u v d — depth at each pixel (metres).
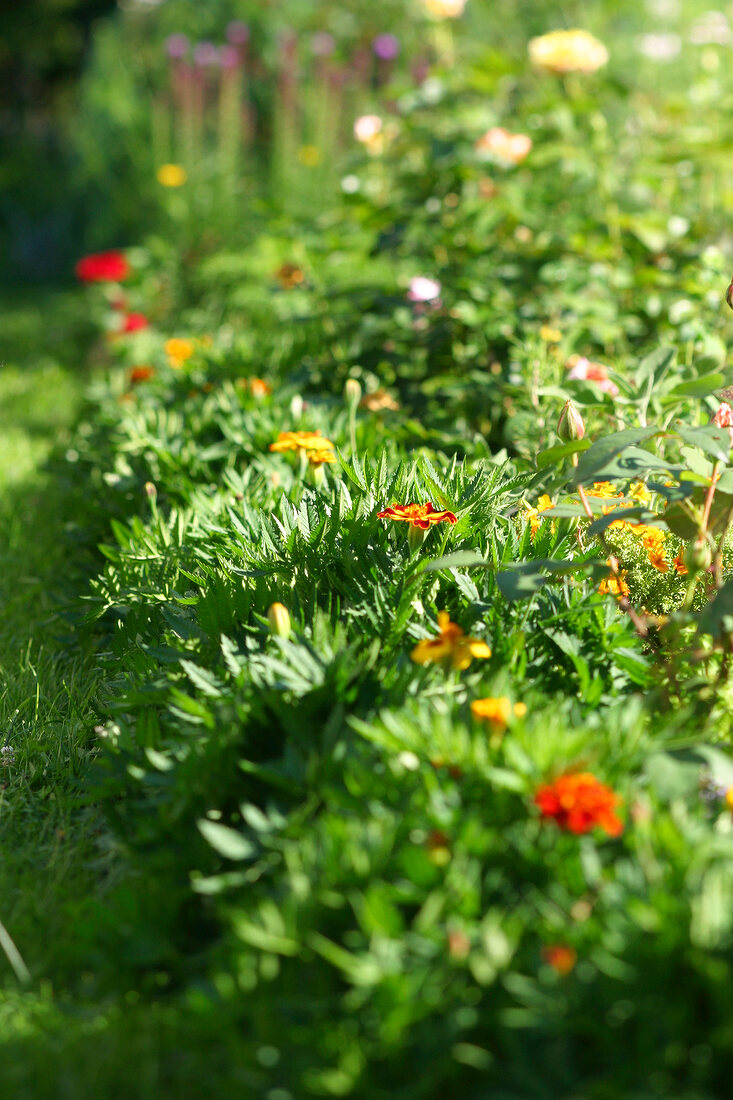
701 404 1.36
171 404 1.66
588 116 1.83
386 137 2.00
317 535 1.19
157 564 1.28
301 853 0.96
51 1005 1.00
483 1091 0.90
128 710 1.13
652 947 0.89
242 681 1.07
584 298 1.70
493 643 1.11
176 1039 0.96
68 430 2.13
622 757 0.99
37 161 5.82
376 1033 0.90
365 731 0.99
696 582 1.18
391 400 1.59
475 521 1.22
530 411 1.48
